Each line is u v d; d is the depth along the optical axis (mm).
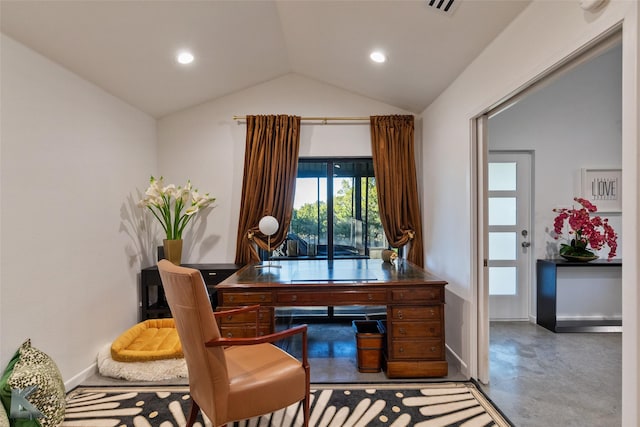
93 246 2416
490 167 3600
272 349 1868
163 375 2293
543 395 2084
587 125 3512
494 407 1952
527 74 1656
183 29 2234
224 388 1463
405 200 3289
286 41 2777
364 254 3582
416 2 1859
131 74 2516
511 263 3590
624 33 1127
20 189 1836
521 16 1703
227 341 1447
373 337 2420
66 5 1749
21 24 1748
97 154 2477
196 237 3381
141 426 1791
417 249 3297
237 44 2605
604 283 3338
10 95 1785
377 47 2436
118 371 2291
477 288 2297
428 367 2309
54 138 2072
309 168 3557
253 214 3256
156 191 2912
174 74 2725
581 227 3211
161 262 1719
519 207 3590
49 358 1850
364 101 3410
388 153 3295
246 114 3396
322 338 3135
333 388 2189
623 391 1155
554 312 3234
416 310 2314
